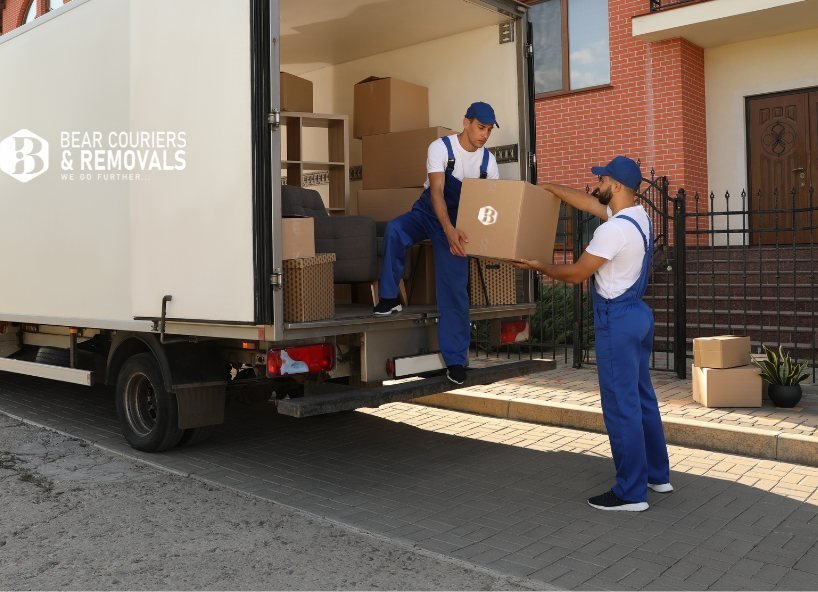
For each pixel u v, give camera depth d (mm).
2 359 7121
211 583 3400
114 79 5328
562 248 11008
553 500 4609
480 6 5941
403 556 3730
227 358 5379
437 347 5445
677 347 7598
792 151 10805
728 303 8391
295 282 4520
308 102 7242
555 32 12180
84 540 3912
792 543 3900
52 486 4824
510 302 6051
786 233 10844
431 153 5230
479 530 4105
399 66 7105
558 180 12141
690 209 11039
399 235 5160
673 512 4367
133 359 5609
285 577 3467
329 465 5383
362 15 6145
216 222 4594
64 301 5914
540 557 3732
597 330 4453
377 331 5012
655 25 10453
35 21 6129
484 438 6133
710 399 6266
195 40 4707
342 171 7184
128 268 5250
